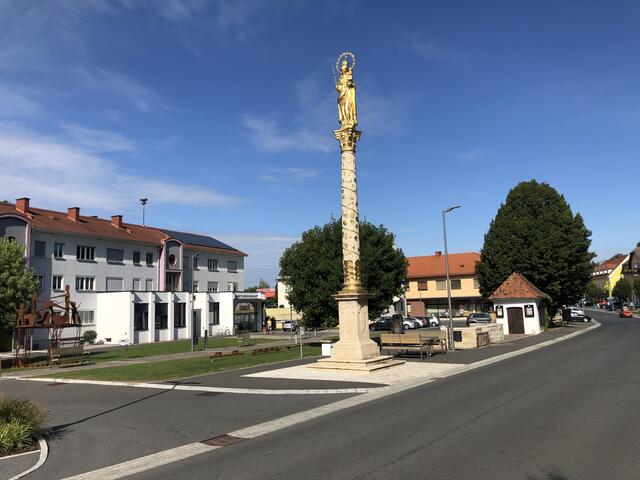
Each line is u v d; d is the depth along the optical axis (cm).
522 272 4844
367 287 2859
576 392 1225
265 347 3347
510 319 4309
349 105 1930
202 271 6288
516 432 846
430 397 1220
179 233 6419
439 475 639
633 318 6588
